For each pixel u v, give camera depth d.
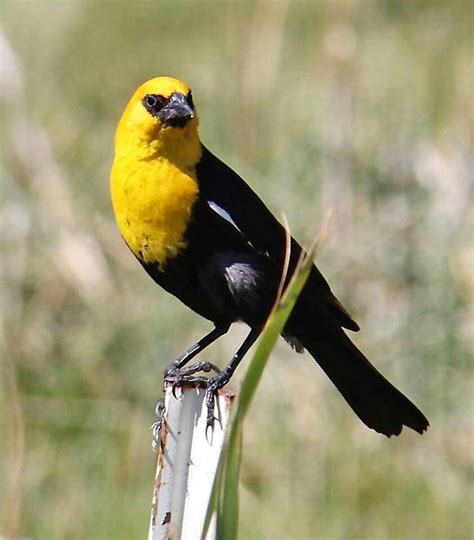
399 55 17.44
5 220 12.93
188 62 18.28
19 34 18.44
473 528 11.39
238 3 18.89
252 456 11.70
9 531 9.68
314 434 11.78
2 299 12.47
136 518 11.55
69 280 12.63
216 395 8.00
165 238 9.03
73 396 12.20
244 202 9.15
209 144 14.43
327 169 13.21
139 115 8.99
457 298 12.41
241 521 11.24
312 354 9.31
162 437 7.13
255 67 15.28
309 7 17.44
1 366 12.09
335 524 11.28
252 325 9.20
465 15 18.42
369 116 14.57
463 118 15.16
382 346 12.30
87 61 18.36
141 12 19.42
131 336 12.45
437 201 12.95
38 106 15.89
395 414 9.09
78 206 13.47
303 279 6.09
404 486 11.59
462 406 12.07
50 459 11.81
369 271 12.55
